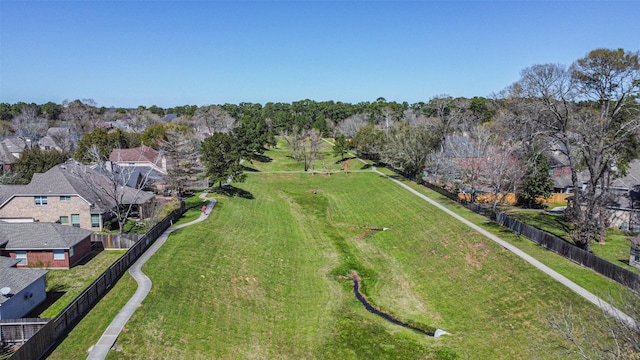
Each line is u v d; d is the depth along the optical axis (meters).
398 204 60.59
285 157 115.06
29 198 45.81
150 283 30.69
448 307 31.77
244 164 99.00
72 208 46.09
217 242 42.69
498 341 25.84
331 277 37.81
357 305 32.47
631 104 37.91
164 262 35.16
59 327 23.20
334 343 26.66
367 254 43.97
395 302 33.12
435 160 72.62
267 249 43.47
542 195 55.75
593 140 40.50
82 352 21.84
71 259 36.69
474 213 51.31
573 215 41.66
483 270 35.31
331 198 71.75
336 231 52.25
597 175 38.66
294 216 58.69
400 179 79.38
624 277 28.88
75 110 142.62
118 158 77.19
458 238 42.69
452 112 79.88
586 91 38.00
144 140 97.88
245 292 32.97
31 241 35.91
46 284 33.03
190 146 73.44
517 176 54.81
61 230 37.72
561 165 66.56
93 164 68.44
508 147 56.41
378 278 37.81
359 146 109.88
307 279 37.25
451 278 35.81
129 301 27.69
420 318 30.41
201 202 60.16
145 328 24.73
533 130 44.09
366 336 27.45
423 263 40.00
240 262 38.75
